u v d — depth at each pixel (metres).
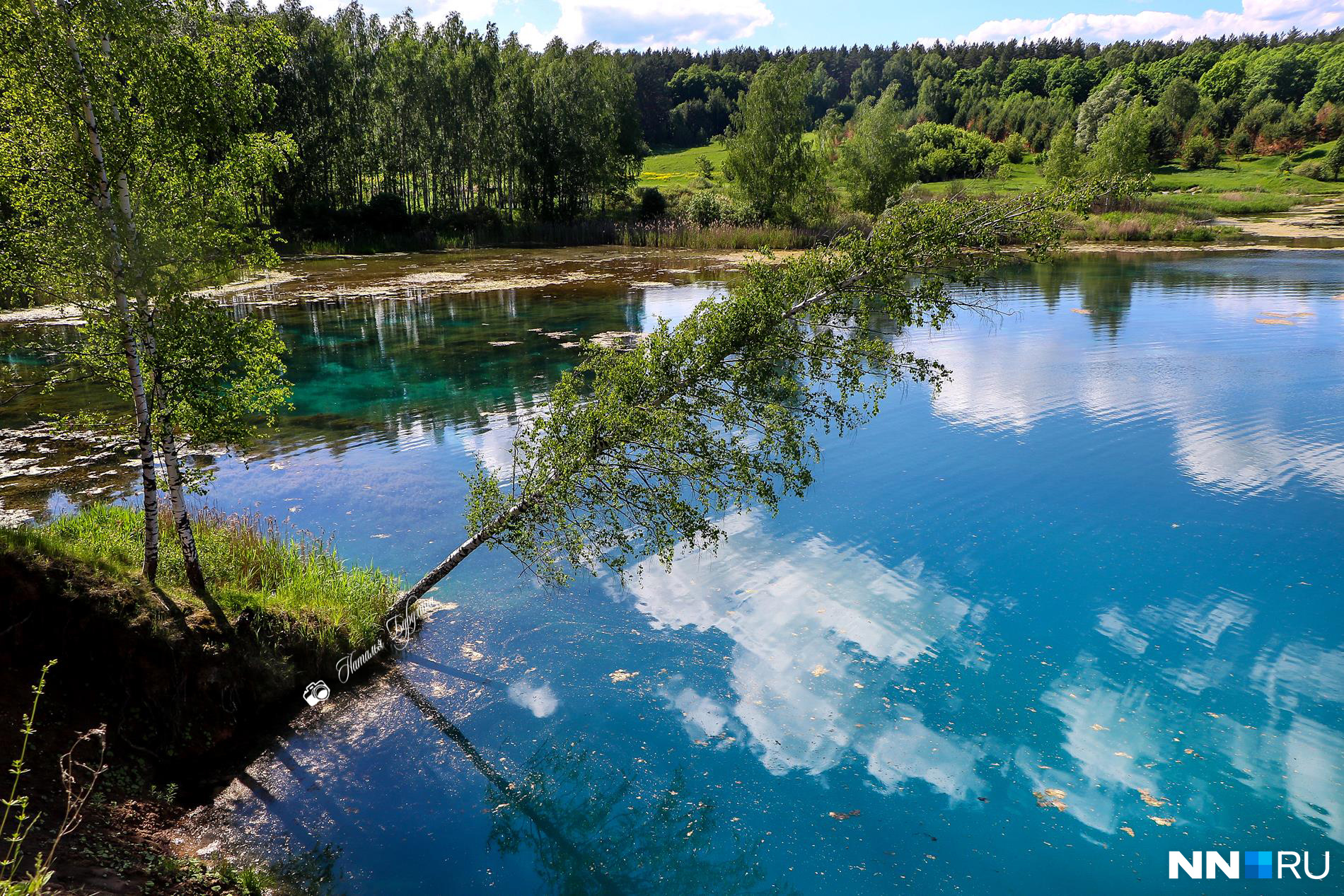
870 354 10.91
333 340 31.02
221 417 10.19
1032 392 23.58
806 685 10.64
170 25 9.43
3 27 8.42
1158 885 7.49
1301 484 16.73
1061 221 10.29
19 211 9.07
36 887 5.39
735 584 13.28
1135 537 14.62
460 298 40.22
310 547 13.69
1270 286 40.75
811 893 7.41
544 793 8.72
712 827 8.28
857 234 11.01
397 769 9.04
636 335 30.81
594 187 76.69
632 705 10.24
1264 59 174.25
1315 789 8.68
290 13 59.75
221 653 9.46
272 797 8.50
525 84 70.31
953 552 14.23
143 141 9.28
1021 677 10.73
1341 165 109.50
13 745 7.68
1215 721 9.83
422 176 75.31
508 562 13.95
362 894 7.30
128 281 8.91
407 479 17.17
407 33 68.06
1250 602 12.44
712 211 69.94
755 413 11.20
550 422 11.51
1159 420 20.94
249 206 10.45
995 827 8.23
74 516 12.77
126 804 7.91
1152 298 38.12
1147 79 181.25
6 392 11.08
